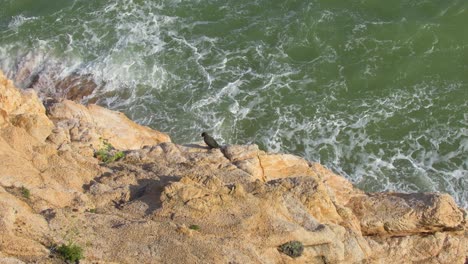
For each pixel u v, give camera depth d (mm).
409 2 45594
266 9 45562
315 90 41125
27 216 24438
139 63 42688
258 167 31875
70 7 46406
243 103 40438
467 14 44688
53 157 29484
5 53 43781
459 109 39875
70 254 23516
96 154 31562
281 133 38969
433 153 37906
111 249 24406
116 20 45375
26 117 30672
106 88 41500
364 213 30562
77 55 43375
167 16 45406
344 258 27375
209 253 24594
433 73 42031
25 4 47031
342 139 38594
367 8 45406
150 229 25281
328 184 32562
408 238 30078
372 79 41719
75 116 34406
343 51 43344
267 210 26766
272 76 41906
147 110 40219
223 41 44000
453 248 29953
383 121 39406
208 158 31859
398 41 43625
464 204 35875
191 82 41688
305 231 26422
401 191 36312
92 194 27906
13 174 27375
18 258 23172
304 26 44406
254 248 25438
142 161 31438
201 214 26266
